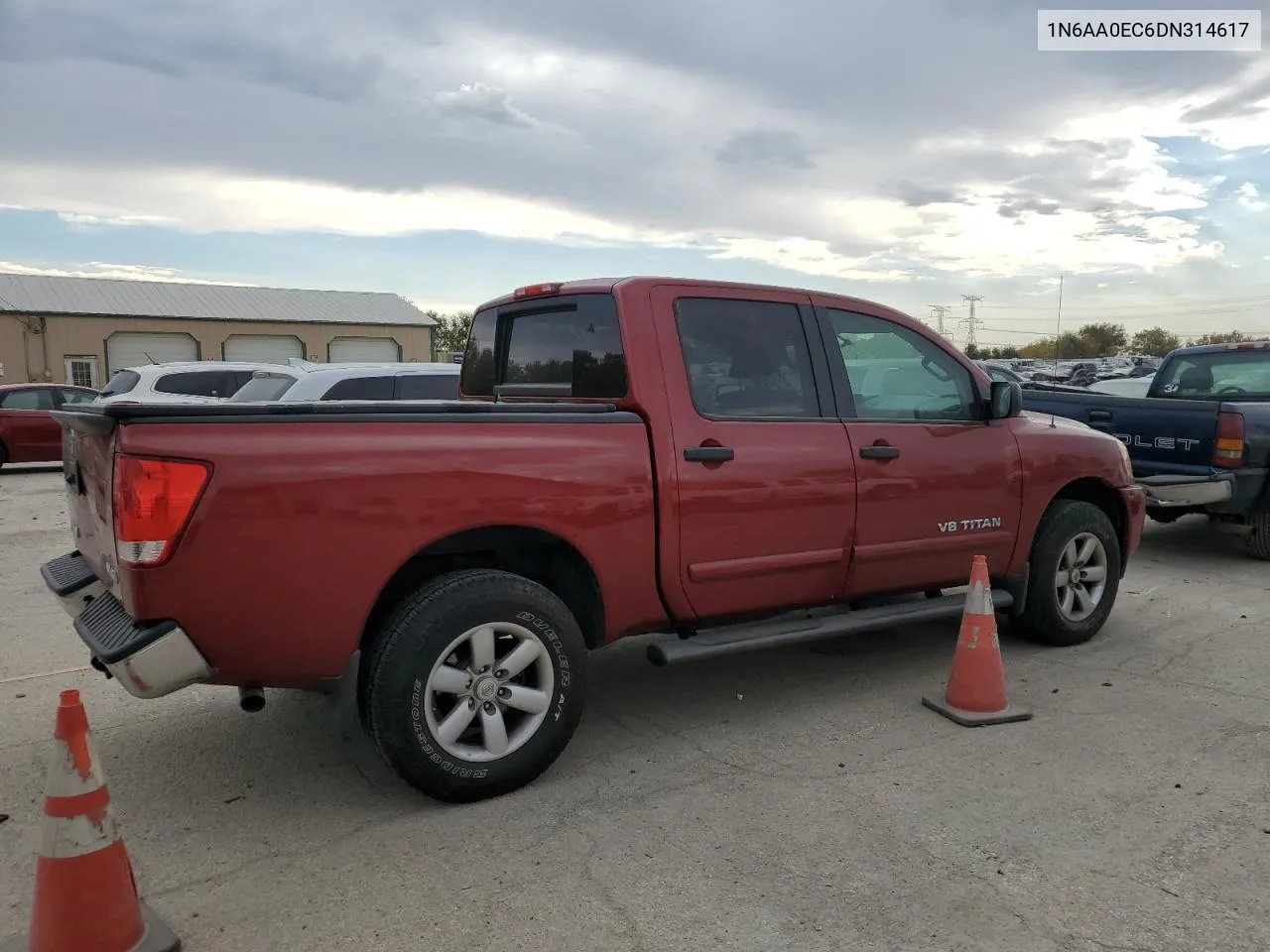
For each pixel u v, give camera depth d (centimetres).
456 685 342
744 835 326
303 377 914
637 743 412
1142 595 683
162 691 302
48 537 934
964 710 437
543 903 285
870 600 482
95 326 4106
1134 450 816
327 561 318
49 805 244
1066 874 299
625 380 394
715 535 404
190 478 295
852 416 455
